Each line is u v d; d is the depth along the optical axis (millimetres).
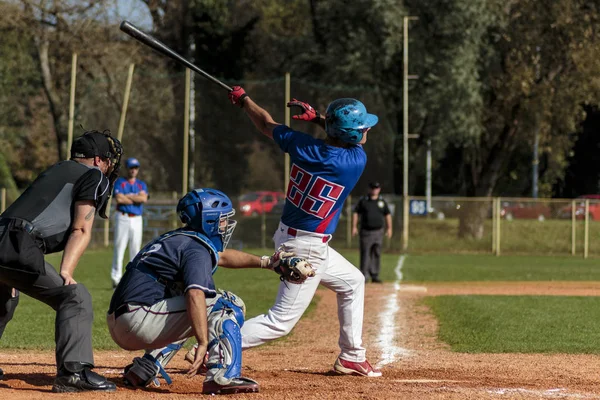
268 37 71375
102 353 14500
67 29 55875
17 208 9617
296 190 10844
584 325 18750
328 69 58344
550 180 80000
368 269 30594
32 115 78938
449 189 94812
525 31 56156
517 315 20625
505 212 66938
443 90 55406
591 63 54250
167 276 9625
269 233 52000
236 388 9727
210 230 9797
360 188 51438
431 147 60906
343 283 11609
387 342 16203
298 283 10172
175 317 9633
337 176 10664
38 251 9398
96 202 9820
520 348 15328
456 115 55844
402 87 57094
